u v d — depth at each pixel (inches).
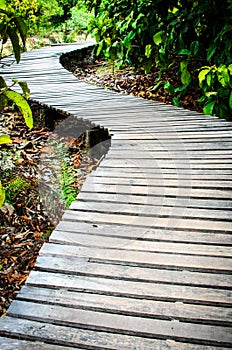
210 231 84.0
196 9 176.4
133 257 76.4
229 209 91.7
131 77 236.7
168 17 187.3
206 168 111.9
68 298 66.8
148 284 69.9
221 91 165.5
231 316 62.6
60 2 418.9
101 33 219.0
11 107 193.5
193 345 58.2
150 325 61.6
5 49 329.7
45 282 70.2
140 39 208.2
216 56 175.2
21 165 152.0
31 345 58.5
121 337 59.9
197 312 63.6
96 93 195.2
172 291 68.1
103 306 65.1
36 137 173.5
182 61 177.5
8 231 121.2
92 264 74.8
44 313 63.8
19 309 64.6
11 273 106.4
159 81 205.0
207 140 131.5
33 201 132.8
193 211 91.2
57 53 291.1
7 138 53.7
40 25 391.9
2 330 60.7
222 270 72.5
